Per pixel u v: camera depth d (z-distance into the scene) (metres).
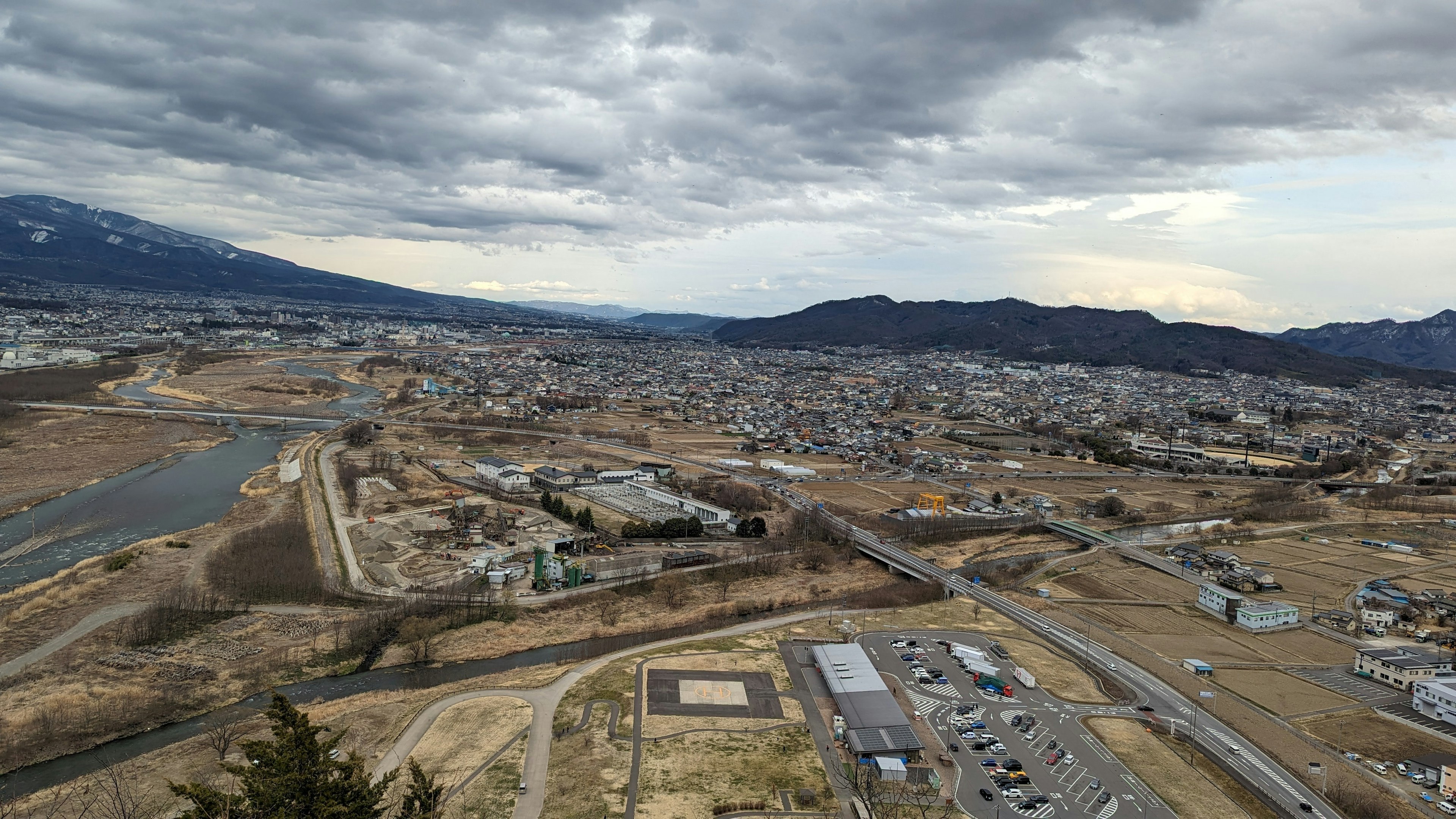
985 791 134.75
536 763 140.88
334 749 138.00
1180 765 145.25
